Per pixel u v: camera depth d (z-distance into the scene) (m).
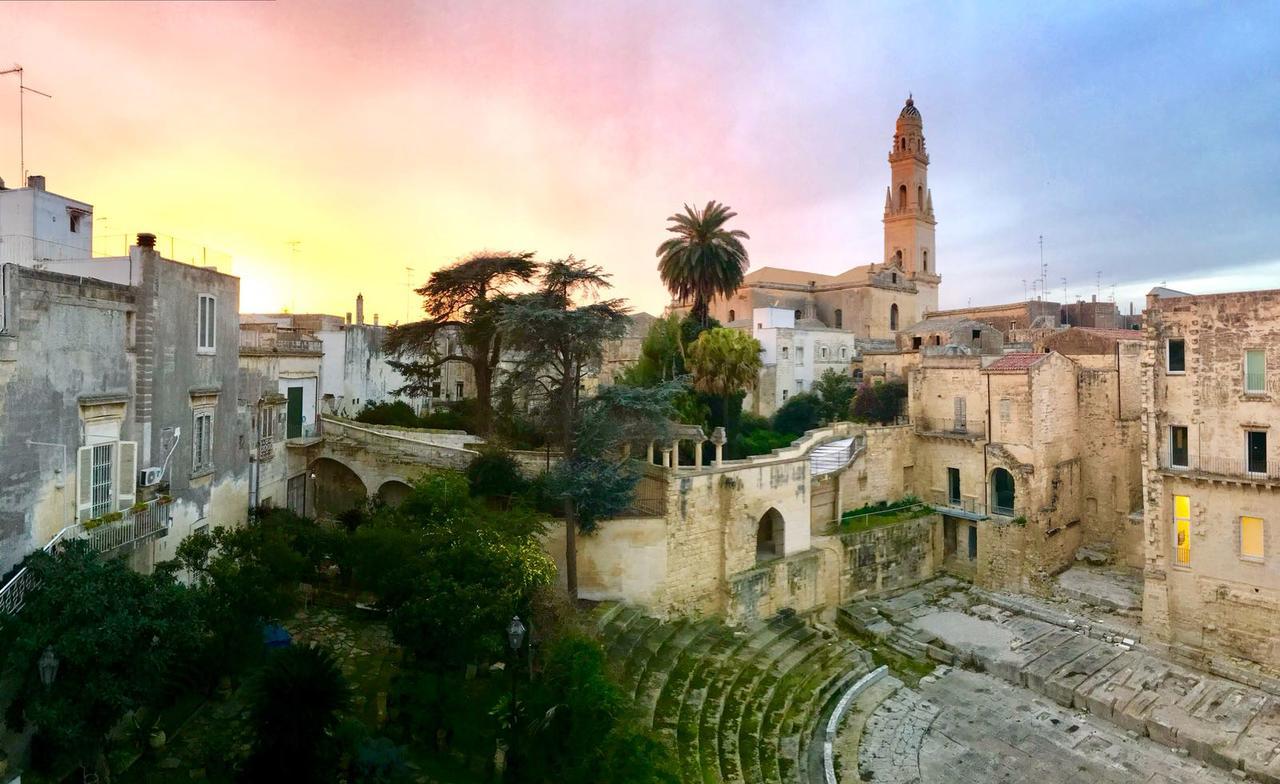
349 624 27.80
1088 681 34.41
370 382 58.47
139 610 16.02
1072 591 44.81
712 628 36.38
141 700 16.12
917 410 54.78
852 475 50.22
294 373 40.34
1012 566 46.66
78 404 20.44
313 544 29.08
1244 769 27.72
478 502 28.83
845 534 44.69
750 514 38.69
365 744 18.05
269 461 34.94
